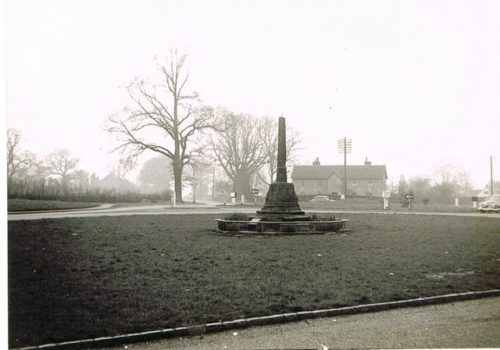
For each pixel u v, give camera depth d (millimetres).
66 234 17172
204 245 15602
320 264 12305
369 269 11742
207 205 52844
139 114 51719
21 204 36094
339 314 8352
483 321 7953
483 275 11281
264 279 10500
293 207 21500
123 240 16375
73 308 8234
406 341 6938
